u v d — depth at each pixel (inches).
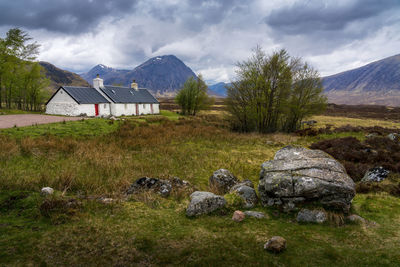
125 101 1736.0
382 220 216.8
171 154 584.4
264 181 259.0
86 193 282.0
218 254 160.6
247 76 1076.5
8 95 1628.9
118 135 782.5
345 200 223.9
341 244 174.1
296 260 153.0
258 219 220.7
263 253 161.8
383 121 1756.9
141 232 189.0
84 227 192.2
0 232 176.4
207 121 1531.7
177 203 260.1
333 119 1855.3
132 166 433.1
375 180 382.0
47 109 1525.6
